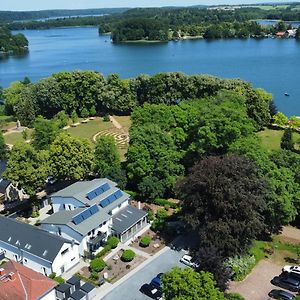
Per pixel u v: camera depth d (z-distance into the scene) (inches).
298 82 7800.2
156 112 3811.5
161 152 3380.9
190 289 1840.6
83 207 2864.2
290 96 6899.6
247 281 2405.3
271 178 2807.6
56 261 2468.0
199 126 3442.4
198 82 5753.0
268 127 5364.2
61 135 3511.3
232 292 2303.2
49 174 3368.6
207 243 2431.1
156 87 5940.0
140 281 2421.3
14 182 3267.7
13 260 2536.9
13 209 3348.9
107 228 2834.6
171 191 3420.3
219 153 3334.2
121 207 3036.4
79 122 5925.2
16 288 2073.1
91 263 2524.6
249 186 2529.5
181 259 2581.2
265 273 2471.7
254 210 2549.2
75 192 2987.2
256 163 2861.7
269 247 2721.5
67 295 2240.4
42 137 4040.4
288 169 2984.7
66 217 2748.5
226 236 2421.3
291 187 2832.2
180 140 3609.7
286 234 2888.8
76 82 6176.2
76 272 2539.4
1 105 7101.4
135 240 2847.0
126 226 2839.6
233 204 2439.7
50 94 6161.4
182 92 5871.1
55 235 2618.1
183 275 1911.9
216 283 2110.0
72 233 2667.3
